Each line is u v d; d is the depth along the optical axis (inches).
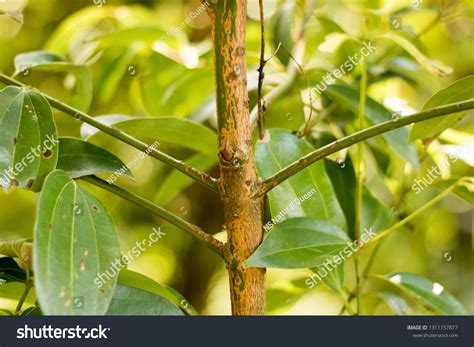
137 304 30.7
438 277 71.6
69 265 26.5
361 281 36.6
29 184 29.4
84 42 42.2
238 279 29.4
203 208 68.5
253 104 39.9
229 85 28.5
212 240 29.6
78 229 27.3
